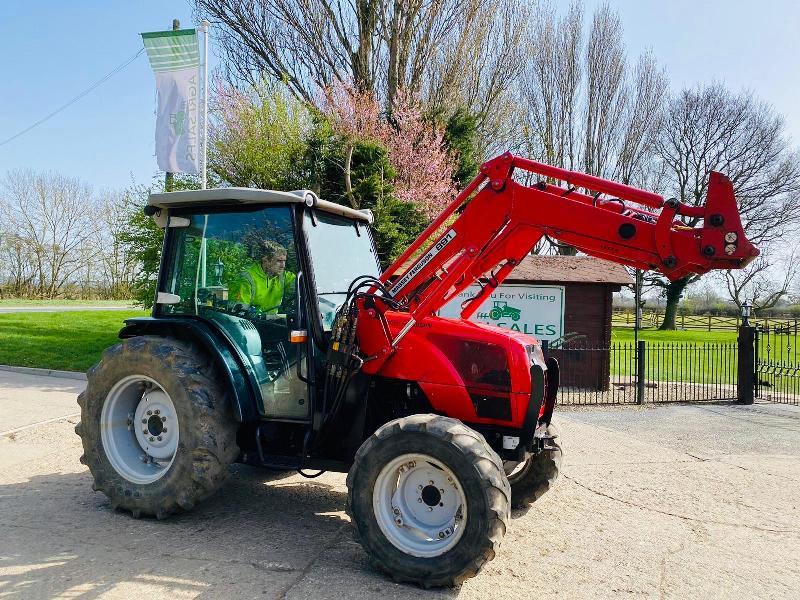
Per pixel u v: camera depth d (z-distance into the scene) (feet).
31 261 127.75
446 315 41.19
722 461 23.29
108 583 11.68
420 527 12.51
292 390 14.85
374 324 14.39
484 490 11.57
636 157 108.68
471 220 14.57
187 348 15.17
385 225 49.24
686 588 12.49
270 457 15.10
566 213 13.75
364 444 12.68
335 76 70.44
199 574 12.20
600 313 41.96
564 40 104.53
